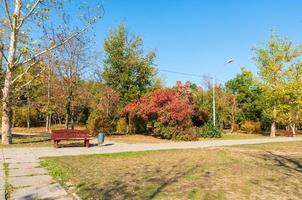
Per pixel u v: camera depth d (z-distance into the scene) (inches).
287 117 1423.5
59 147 716.7
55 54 982.4
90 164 474.0
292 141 1024.9
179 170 428.5
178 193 296.8
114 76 1380.4
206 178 374.0
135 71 1424.7
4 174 379.9
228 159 550.9
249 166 477.1
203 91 1732.3
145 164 482.6
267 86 1433.3
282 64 1407.5
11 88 786.2
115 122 1262.3
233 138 1170.0
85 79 1192.2
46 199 268.4
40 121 2028.8
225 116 1691.7
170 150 684.7
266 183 353.4
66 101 1175.6
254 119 1776.6
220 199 280.4
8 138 772.0
